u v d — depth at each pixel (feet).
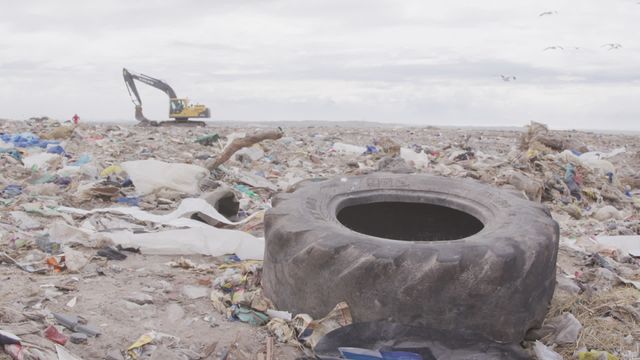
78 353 11.11
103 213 22.52
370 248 11.60
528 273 11.63
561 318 13.66
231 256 18.13
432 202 16.01
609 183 36.86
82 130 51.39
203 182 28.53
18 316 11.95
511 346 11.13
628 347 13.08
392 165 34.22
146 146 43.91
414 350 10.84
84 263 16.21
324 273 11.87
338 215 15.84
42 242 17.93
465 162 40.55
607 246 21.52
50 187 26.37
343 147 49.39
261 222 21.79
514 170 33.58
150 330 12.40
